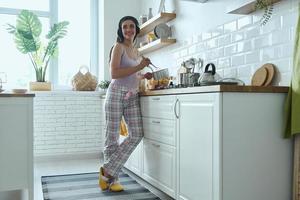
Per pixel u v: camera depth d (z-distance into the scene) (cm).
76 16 504
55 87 489
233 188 192
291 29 218
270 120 202
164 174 262
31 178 223
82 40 507
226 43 283
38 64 453
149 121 290
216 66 297
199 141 210
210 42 306
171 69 382
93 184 321
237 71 270
